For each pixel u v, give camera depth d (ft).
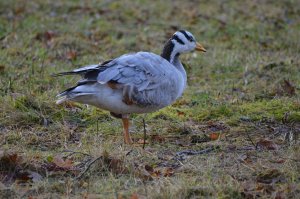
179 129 42.22
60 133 40.81
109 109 38.81
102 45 61.87
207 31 67.62
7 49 58.18
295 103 46.34
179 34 42.24
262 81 52.90
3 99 45.27
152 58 39.22
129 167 34.63
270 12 75.25
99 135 40.65
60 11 71.77
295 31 68.59
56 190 32.55
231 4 78.28
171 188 31.73
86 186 32.86
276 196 31.53
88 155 36.22
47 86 49.39
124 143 39.24
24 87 48.60
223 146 39.06
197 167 35.01
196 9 75.51
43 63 54.95
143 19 70.79
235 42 64.75
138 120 43.83
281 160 36.29
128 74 37.78
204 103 47.47
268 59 58.95
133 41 63.00
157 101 39.09
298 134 41.11
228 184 32.48
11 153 34.91
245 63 57.88
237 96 49.44
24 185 33.24
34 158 35.99
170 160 36.83
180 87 40.47
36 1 73.72
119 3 75.66
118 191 32.24
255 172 34.65
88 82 37.60
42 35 63.16
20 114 42.91
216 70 56.24
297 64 57.00
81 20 68.74
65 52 58.44
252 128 42.52
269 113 45.11
